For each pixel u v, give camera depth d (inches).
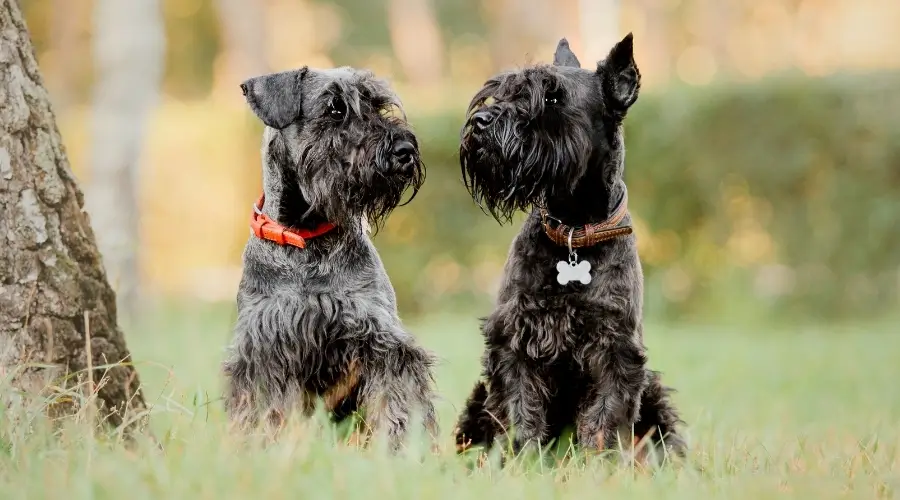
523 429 347.6
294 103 352.5
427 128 1061.8
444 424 456.1
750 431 428.1
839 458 323.9
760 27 2225.6
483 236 1074.7
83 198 359.6
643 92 1041.5
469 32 2495.1
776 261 1027.9
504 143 348.8
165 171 1304.1
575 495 258.2
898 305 1010.7
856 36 2153.1
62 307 335.6
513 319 348.8
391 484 240.1
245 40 1863.9
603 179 350.3
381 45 2405.3
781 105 993.5
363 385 341.7
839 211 998.4
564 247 345.1
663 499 258.2
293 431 265.4
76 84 1972.2
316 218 345.7
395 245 1086.4
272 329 333.1
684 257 1042.1
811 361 756.0
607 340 342.0
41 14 2003.0
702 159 1010.7
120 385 353.1
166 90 2214.6
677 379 631.2
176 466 243.8
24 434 275.4
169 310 1150.3
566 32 2170.3
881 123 982.4
